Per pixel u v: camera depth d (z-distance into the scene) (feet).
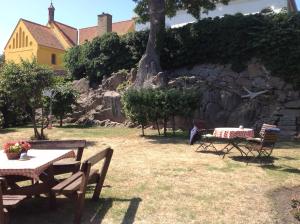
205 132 48.34
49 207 22.91
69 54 97.86
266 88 67.92
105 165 24.41
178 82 69.46
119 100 74.95
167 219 21.22
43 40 151.33
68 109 75.97
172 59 82.38
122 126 73.26
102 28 133.28
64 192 19.42
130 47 87.76
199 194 26.18
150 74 74.84
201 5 87.86
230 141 43.34
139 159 39.09
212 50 77.10
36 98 53.83
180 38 81.20
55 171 24.97
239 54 72.54
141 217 21.43
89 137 57.72
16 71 51.49
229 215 22.03
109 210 22.50
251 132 40.29
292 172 33.63
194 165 36.04
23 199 19.19
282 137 58.75
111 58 89.30
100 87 84.79
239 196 25.86
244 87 69.05
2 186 17.79
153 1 78.28
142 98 58.75
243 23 72.84
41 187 21.94
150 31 78.64
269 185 28.91
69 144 26.35
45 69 52.95
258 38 69.97
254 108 64.80
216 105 66.85
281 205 24.00
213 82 70.64
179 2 87.97
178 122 66.08
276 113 63.98
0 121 71.10
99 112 77.61
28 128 72.64
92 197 24.47
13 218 21.27
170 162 37.50
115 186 27.94
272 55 68.90
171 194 26.05
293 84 66.54
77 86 91.56
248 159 39.45
